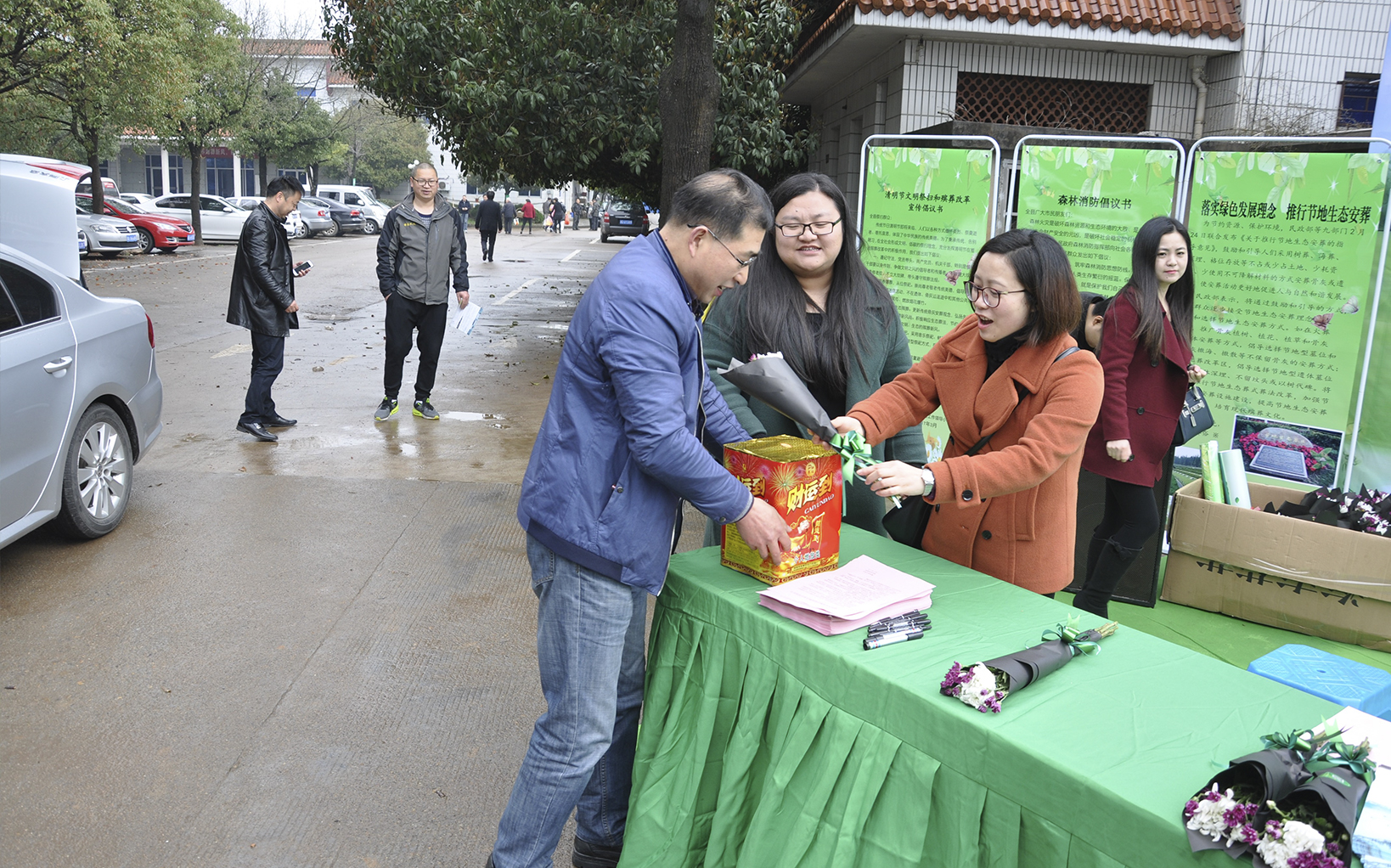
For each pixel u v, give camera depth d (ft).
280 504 16.81
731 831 6.30
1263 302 13.64
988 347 7.65
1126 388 10.89
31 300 13.47
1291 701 5.31
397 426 22.76
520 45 26.37
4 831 8.16
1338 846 3.94
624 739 7.34
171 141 79.25
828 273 8.74
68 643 11.55
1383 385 14.16
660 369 6.00
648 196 38.06
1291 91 27.04
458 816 8.54
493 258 74.02
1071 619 5.97
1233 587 12.46
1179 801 4.35
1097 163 14.44
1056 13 26.66
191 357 31.12
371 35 30.17
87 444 14.57
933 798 5.21
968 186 15.46
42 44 50.31
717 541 8.95
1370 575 11.49
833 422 7.35
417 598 13.12
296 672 11.00
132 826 8.27
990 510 7.61
